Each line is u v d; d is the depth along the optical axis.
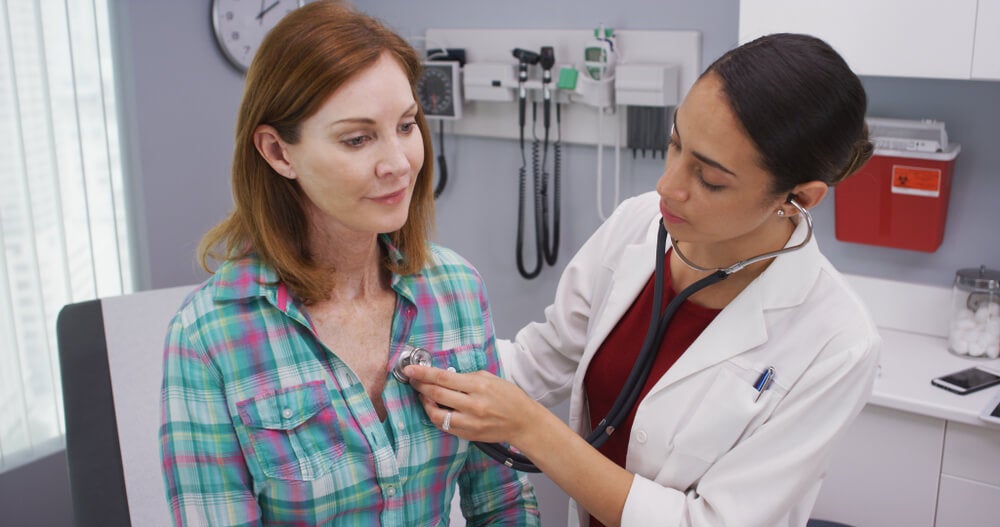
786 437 1.16
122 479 1.37
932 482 1.93
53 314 2.38
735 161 0.99
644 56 2.42
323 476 0.96
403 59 0.92
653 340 1.25
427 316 1.08
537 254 2.73
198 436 0.93
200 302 0.96
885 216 2.15
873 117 2.18
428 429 1.06
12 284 2.29
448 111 2.69
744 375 1.19
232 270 0.97
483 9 2.68
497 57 2.66
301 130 0.88
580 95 2.50
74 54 2.33
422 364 1.03
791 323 1.19
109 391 1.58
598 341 1.35
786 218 1.17
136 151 2.56
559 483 1.16
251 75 0.90
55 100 2.31
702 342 1.22
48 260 2.36
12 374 2.32
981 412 1.81
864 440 1.99
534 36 2.57
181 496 0.94
